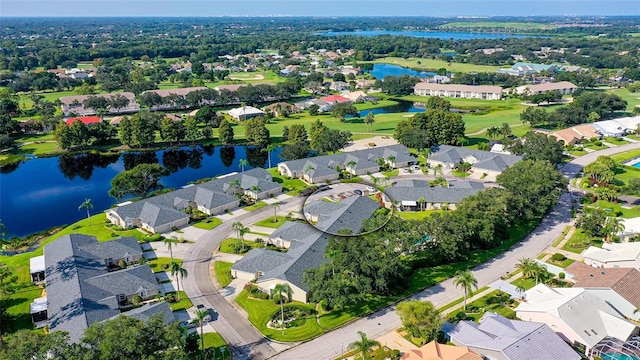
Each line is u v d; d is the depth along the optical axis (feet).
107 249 427.74
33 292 387.96
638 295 355.77
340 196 547.08
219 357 308.19
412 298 372.38
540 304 340.18
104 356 243.81
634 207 534.37
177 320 345.92
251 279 400.67
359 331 316.60
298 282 372.79
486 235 430.61
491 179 637.71
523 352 288.51
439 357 284.41
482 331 313.73
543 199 484.74
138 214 512.63
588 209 512.22
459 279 345.31
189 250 456.04
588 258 413.80
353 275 358.02
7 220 551.18
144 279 385.09
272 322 345.51
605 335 313.12
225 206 546.26
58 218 556.51
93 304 342.64
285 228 464.24
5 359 248.32
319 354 311.47
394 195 548.72
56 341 248.73
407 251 419.13
